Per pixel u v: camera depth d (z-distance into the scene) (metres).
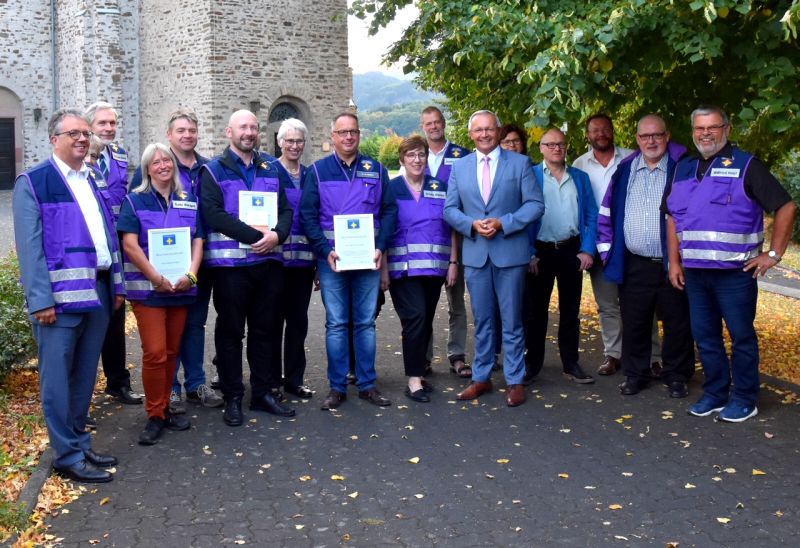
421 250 6.09
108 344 6.00
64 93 22.92
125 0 20.23
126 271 5.17
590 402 5.96
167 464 4.82
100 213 4.69
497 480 4.53
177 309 5.31
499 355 7.50
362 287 6.00
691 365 6.11
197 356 6.04
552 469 4.68
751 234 5.29
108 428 5.49
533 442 5.14
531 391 6.28
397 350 7.82
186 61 18.91
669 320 6.03
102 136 5.89
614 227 6.14
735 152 5.32
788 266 14.37
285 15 19.11
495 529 3.93
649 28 5.41
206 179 5.52
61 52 22.97
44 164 4.48
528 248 5.94
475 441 5.18
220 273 5.54
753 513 4.04
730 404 5.50
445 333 8.61
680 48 5.17
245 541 3.83
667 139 5.97
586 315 9.52
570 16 5.57
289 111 19.72
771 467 4.62
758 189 5.20
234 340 5.59
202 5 18.25
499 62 6.36
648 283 6.02
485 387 6.18
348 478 4.59
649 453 4.89
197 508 4.20
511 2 5.85
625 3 5.10
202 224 5.50
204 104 18.48
